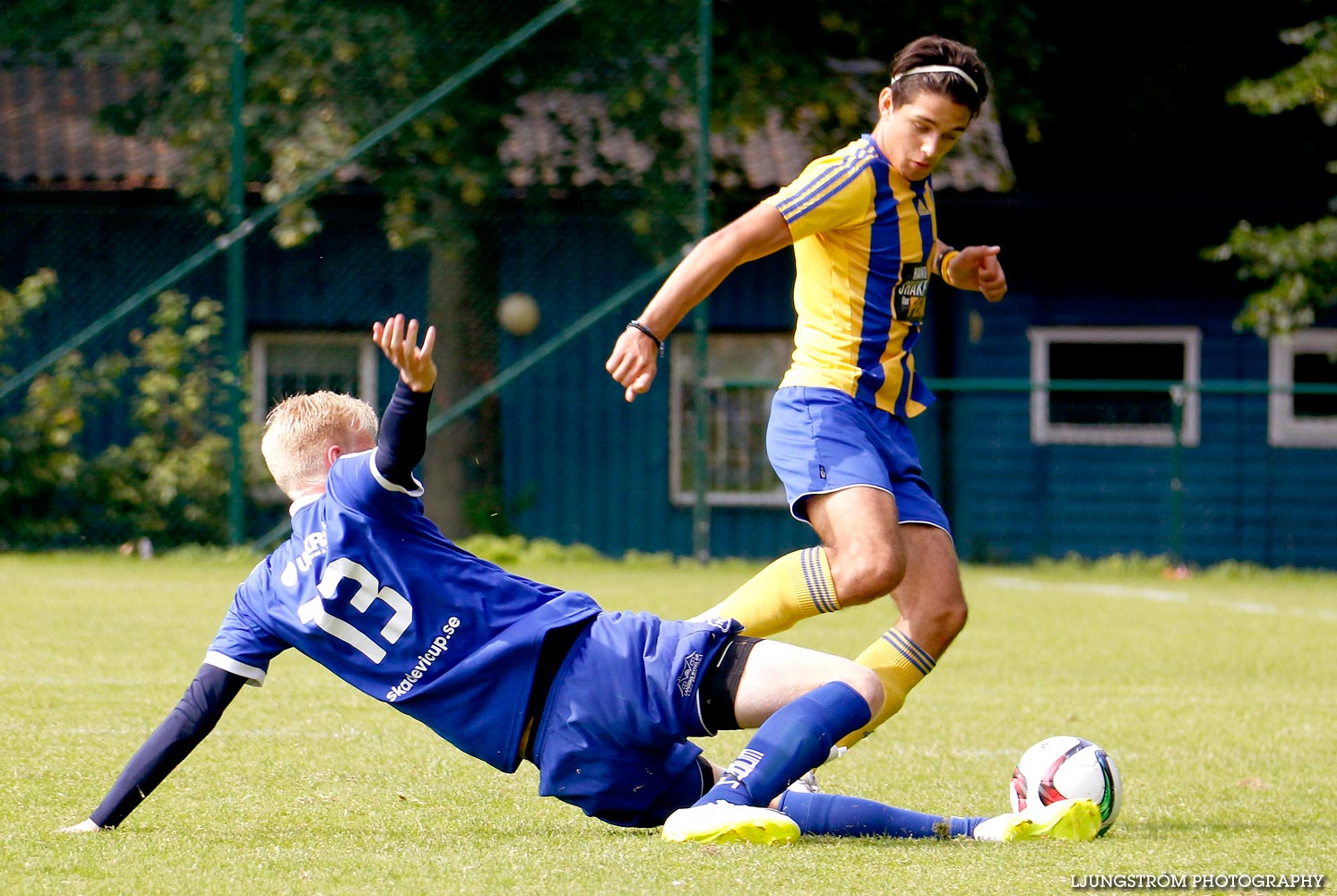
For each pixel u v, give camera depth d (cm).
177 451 4603
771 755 1191
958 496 5472
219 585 3547
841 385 1477
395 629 1180
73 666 2284
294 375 5347
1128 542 5456
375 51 4562
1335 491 5597
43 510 4575
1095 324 5931
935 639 1429
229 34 4578
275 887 1016
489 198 4784
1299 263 5347
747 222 1426
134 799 1206
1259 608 3850
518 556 4716
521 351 5291
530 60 4603
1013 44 5347
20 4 4641
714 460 5409
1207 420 5559
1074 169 6172
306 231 4575
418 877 1050
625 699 1181
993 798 1491
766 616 1439
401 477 1177
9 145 5228
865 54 5181
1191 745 1853
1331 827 1336
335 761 1603
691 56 4559
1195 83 6147
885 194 1489
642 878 1048
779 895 1006
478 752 1196
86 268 5084
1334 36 5319
